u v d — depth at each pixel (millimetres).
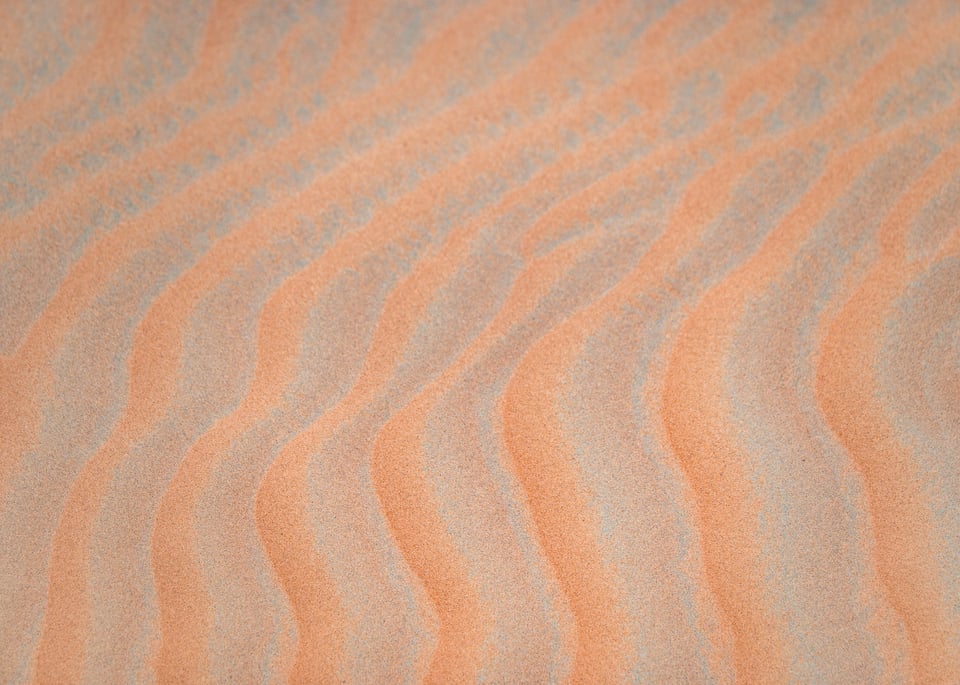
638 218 1404
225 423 1386
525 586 1354
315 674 1354
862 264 1385
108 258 1410
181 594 1364
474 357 1388
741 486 1356
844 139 1406
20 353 1396
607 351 1383
